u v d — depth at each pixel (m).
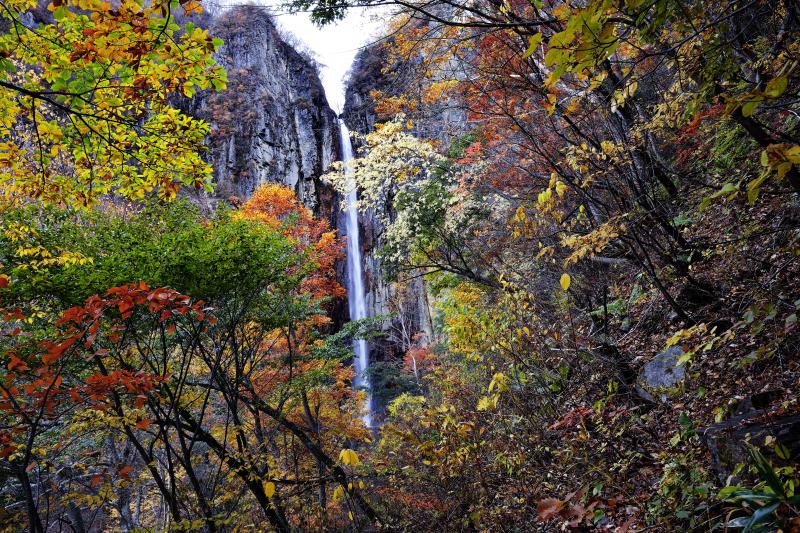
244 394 8.15
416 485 4.76
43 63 3.26
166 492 4.81
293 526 6.23
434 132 10.34
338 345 11.38
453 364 8.65
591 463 3.10
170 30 2.78
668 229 3.90
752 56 2.87
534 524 3.18
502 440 4.06
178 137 3.73
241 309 6.99
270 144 33.59
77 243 5.80
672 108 3.42
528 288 5.54
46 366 2.67
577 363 4.28
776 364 2.80
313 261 8.03
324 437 7.94
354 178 10.75
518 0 3.70
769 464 1.39
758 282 3.61
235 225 6.62
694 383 3.35
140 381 2.89
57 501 5.30
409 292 26.58
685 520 2.30
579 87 4.00
